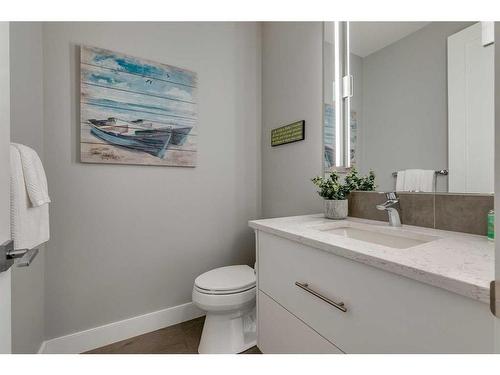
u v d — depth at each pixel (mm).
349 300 698
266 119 1998
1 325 517
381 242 1034
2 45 525
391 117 1160
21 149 931
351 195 1350
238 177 1958
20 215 893
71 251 1399
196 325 1684
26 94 1173
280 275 990
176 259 1712
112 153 1482
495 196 334
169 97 1660
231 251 1923
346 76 1361
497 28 327
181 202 1727
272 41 1928
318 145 1541
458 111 926
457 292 469
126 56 1523
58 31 1359
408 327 563
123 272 1542
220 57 1874
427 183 1020
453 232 928
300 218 1317
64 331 1378
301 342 876
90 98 1422
